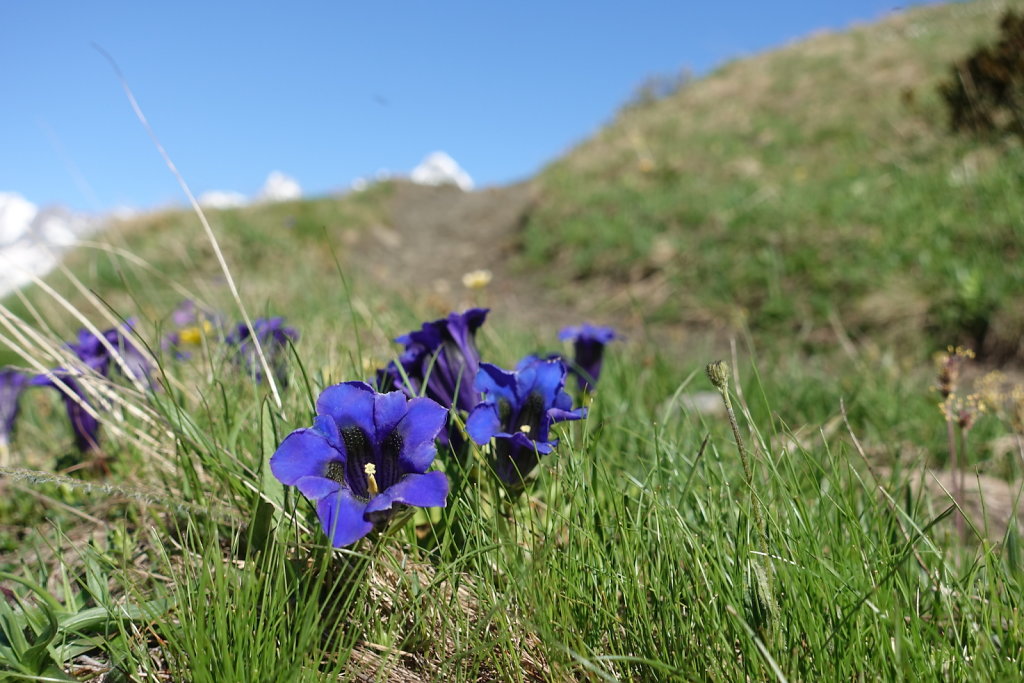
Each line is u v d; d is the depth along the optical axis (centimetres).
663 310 132
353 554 24
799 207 142
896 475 37
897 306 101
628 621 23
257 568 26
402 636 26
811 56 317
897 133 179
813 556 24
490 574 25
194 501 30
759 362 92
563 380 26
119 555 31
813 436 49
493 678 24
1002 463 51
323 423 22
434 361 30
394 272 205
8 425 44
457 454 28
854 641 21
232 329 45
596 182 222
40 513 39
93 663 25
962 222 112
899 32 320
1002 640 22
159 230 203
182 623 22
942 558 26
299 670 21
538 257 179
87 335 41
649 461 34
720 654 22
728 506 28
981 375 86
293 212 246
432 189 353
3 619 24
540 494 32
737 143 224
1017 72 137
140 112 36
